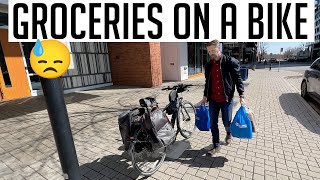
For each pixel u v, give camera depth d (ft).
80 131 15.69
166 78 43.98
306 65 113.19
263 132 14.38
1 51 26.07
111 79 38.83
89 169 10.71
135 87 34.83
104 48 37.11
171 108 12.59
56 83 5.83
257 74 61.77
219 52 10.26
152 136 9.59
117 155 12.03
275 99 24.39
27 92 28.58
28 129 16.48
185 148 12.46
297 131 14.43
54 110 5.95
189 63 46.78
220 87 10.69
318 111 20.01
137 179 9.80
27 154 12.52
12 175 10.45
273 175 9.64
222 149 12.14
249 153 11.61
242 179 9.46
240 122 10.77
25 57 28.22
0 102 25.48
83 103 24.44
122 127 9.54
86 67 34.40
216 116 11.29
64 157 6.41
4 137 15.10
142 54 33.96
